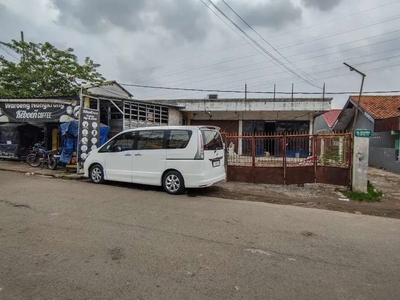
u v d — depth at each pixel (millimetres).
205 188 8570
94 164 8922
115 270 3273
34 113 13836
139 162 8023
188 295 2795
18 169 11922
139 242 4121
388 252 3980
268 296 2809
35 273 3174
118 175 8391
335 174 8844
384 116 15883
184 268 3357
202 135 7453
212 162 7715
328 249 4039
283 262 3582
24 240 4102
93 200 6590
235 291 2887
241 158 9727
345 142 8672
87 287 2908
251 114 21078
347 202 7234
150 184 7879
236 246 4059
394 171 13773
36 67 19094
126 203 6406
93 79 20281
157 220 5188
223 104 19688
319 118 32750
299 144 9391
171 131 7711
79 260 3508
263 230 4789
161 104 17766
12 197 6707
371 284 3084
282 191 8391
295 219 5527
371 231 4934
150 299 2715
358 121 20203
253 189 8594
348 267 3480
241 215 5688
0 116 14492
